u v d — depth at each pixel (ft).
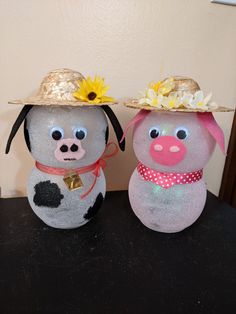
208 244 1.88
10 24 2.00
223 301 1.42
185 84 1.73
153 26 2.24
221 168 2.84
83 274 1.56
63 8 2.04
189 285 1.51
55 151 1.63
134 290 1.46
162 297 1.42
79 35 2.13
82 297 1.40
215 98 2.56
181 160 1.66
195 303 1.40
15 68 2.10
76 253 1.73
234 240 1.93
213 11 2.32
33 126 1.65
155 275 1.57
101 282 1.50
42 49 2.10
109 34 2.18
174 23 2.27
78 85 1.65
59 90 1.62
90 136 1.67
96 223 2.07
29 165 2.37
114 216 2.17
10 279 1.49
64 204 1.76
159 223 1.85
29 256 1.69
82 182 1.77
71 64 2.18
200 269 1.64
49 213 1.79
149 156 1.71
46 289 1.44
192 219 1.86
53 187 1.74
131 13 2.17
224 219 2.20
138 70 2.31
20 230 1.94
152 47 2.29
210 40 2.39
